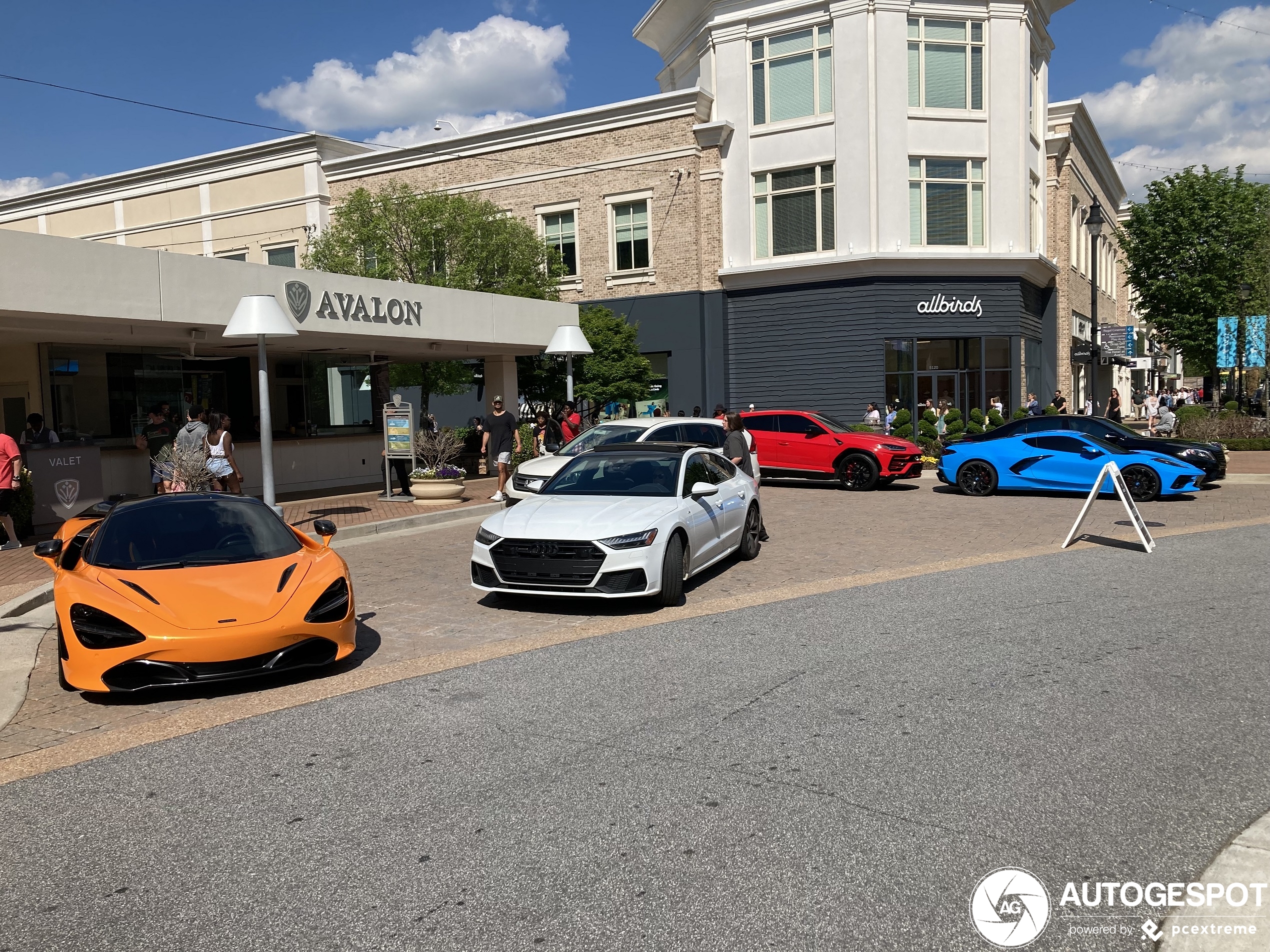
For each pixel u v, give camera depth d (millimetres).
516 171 31859
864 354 27188
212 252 35781
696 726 5043
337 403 20906
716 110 29125
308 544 7238
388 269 25391
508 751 4742
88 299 12781
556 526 7938
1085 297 38688
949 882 3373
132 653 5551
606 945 3025
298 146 33812
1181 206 36562
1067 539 10711
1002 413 27688
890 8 26484
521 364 26750
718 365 29359
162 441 16891
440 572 10227
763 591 8711
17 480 11602
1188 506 14156
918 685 5637
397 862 3607
